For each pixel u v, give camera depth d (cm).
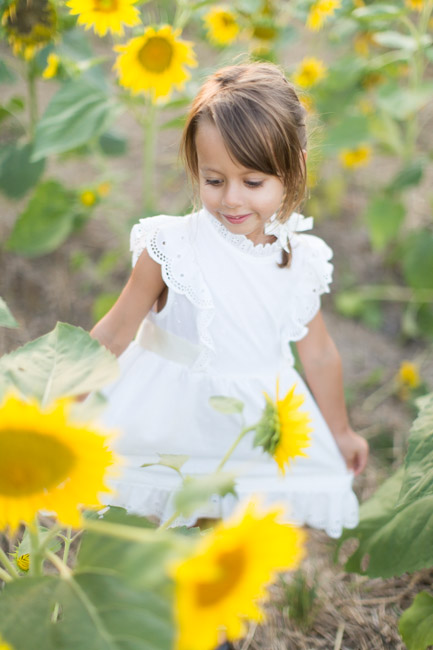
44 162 248
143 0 196
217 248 144
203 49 390
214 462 154
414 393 236
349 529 159
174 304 147
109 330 147
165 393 151
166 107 239
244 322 149
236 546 67
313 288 154
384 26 280
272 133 126
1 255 269
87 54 247
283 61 382
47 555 87
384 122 286
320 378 164
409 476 131
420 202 320
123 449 151
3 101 333
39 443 71
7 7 197
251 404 152
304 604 157
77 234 287
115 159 329
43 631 77
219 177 129
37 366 94
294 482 157
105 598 79
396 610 164
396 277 287
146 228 145
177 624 75
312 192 315
